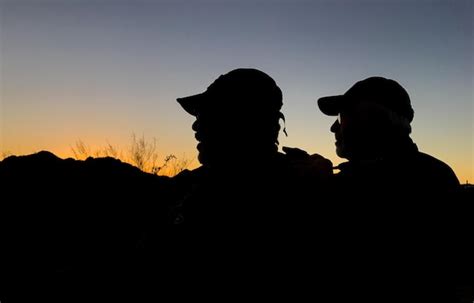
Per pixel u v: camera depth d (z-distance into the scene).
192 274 1.44
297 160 1.80
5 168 6.10
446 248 1.88
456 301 1.80
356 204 1.86
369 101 2.33
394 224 1.84
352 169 2.10
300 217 1.52
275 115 1.62
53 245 3.94
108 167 6.09
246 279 1.42
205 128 1.61
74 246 3.67
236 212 1.47
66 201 5.09
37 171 6.04
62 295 1.63
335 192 1.78
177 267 1.46
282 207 1.50
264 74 1.65
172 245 1.49
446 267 1.87
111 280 1.57
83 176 5.79
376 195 1.91
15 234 4.54
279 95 1.65
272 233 1.46
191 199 1.56
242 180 1.52
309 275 1.49
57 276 1.71
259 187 1.51
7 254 3.86
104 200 4.56
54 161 6.44
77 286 1.62
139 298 1.50
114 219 3.52
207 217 1.48
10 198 5.37
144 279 1.51
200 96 1.66
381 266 1.77
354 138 2.36
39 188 5.62
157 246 1.51
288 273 1.45
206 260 1.44
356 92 2.40
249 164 1.55
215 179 1.55
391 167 2.05
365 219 1.82
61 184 5.61
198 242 1.46
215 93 1.60
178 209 1.57
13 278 2.34
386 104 2.31
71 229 4.30
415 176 2.01
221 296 1.41
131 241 1.77
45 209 5.01
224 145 1.57
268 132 1.59
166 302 1.45
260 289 1.42
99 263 1.67
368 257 1.75
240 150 1.56
